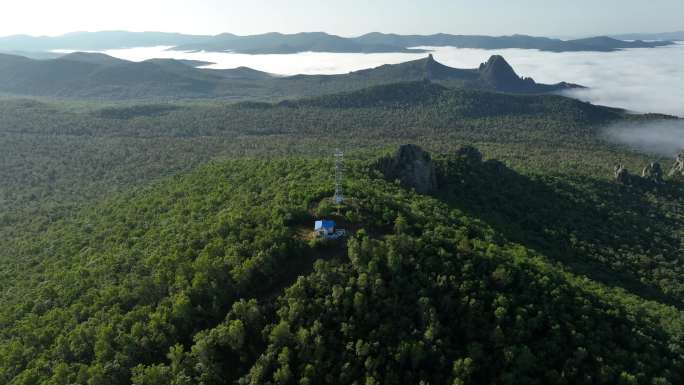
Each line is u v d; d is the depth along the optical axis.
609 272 132.75
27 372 81.25
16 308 105.44
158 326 83.94
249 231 102.56
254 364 77.75
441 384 74.25
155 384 74.44
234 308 83.00
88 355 86.06
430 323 79.75
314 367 74.50
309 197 114.44
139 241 123.88
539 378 75.62
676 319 96.44
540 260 109.50
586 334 82.88
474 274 88.69
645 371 77.62
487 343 79.00
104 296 96.94
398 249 91.44
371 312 81.06
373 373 73.75
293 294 84.50
